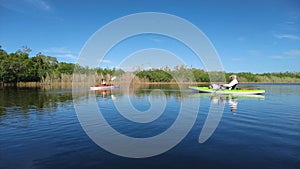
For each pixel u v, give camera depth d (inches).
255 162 307.3
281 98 1172.5
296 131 466.3
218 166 295.7
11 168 289.3
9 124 536.7
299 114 668.7
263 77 4148.6
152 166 296.7
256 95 1355.8
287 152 343.3
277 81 4173.2
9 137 426.3
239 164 301.4
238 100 1067.3
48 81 3171.8
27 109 775.7
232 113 693.3
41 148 364.2
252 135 437.1
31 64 3216.0
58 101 1024.9
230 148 363.3
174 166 296.2
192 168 290.0
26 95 1344.7
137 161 312.8
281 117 623.2
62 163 305.1
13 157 326.0
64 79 3201.3
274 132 459.2
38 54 3432.6
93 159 319.3
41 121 573.3
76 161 312.3
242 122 559.5
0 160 315.0
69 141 402.6
